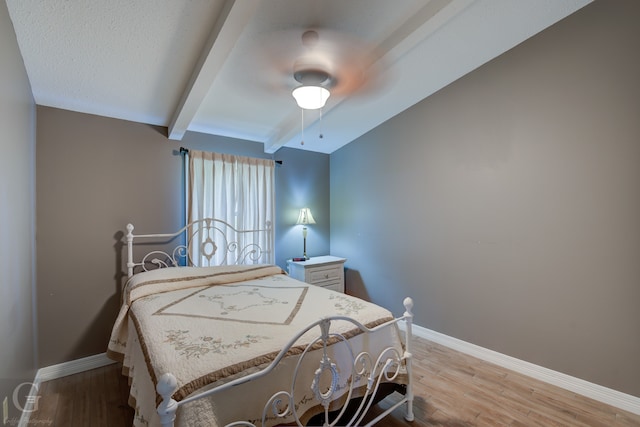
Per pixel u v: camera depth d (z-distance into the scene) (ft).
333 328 5.00
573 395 6.68
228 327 4.95
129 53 6.24
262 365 3.97
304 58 7.00
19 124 5.61
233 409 3.64
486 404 6.37
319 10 5.70
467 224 8.75
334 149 13.24
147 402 3.87
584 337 6.68
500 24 6.92
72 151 7.88
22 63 5.89
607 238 6.38
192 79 7.02
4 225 4.55
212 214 9.91
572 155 6.82
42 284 7.41
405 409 6.18
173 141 9.52
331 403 4.67
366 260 11.94
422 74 8.55
